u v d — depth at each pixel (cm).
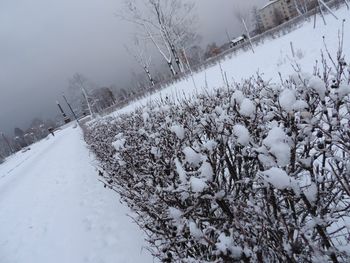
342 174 199
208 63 2378
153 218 301
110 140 660
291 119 218
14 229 757
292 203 203
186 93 1560
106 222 545
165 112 487
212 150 232
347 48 877
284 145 179
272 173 173
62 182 1037
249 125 241
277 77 973
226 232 210
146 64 3709
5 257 604
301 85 256
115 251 433
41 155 2522
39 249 565
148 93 2520
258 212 186
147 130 445
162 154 315
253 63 1466
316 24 1636
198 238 199
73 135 3195
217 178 236
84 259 450
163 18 3173
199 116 340
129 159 421
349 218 268
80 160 1299
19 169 2220
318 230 192
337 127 219
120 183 434
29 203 954
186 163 262
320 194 204
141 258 388
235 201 214
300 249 182
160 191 282
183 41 3444
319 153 224
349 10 1527
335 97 223
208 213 240
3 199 1240
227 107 319
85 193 777
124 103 2720
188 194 229
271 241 196
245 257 177
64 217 673
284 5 7288
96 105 6731
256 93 349
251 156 215
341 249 229
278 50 1445
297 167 224
